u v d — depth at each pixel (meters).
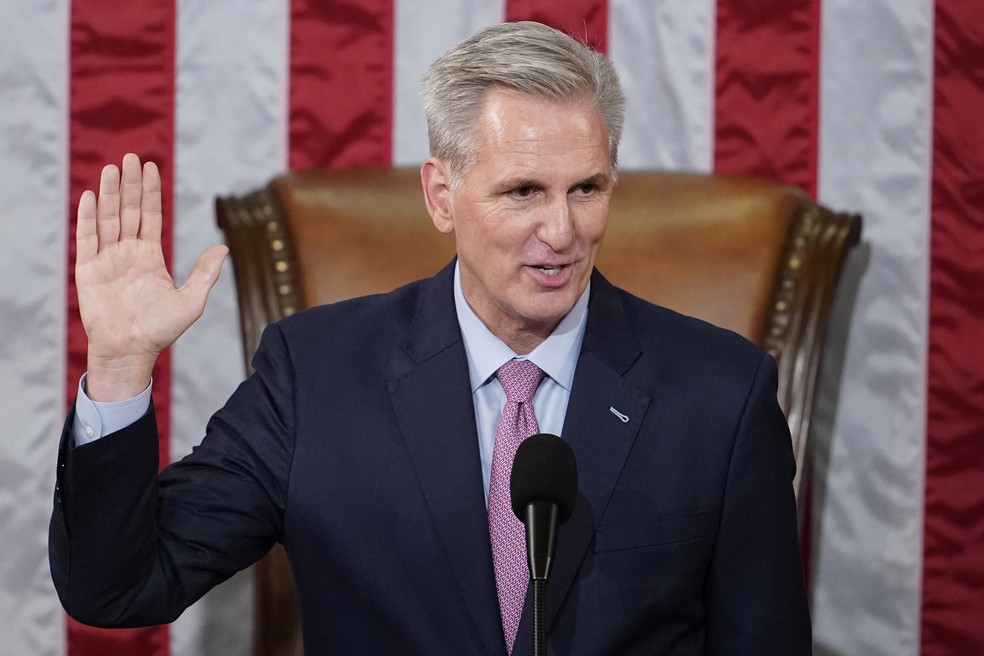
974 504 9.60
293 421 6.16
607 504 5.89
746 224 8.20
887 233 9.54
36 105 9.49
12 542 9.59
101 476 5.45
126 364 5.48
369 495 5.96
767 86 9.51
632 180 8.48
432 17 9.55
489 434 6.23
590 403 6.08
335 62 9.55
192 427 9.68
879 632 9.71
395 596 5.84
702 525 5.96
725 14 9.50
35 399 9.58
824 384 9.65
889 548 9.67
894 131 9.51
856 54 9.50
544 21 9.52
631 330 6.41
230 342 9.67
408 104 9.58
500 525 5.87
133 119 9.53
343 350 6.38
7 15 9.47
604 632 5.71
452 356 6.21
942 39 9.47
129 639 9.72
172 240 9.57
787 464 6.25
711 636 6.11
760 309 8.05
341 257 8.23
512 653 5.64
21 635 9.64
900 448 9.62
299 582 6.07
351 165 9.58
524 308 5.71
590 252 5.71
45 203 9.52
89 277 5.49
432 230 8.30
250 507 6.06
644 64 9.55
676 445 6.04
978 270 9.52
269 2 9.53
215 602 9.81
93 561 5.51
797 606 6.08
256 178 9.57
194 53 9.53
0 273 9.54
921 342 9.57
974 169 9.49
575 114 5.53
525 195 5.61
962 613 9.65
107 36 9.50
